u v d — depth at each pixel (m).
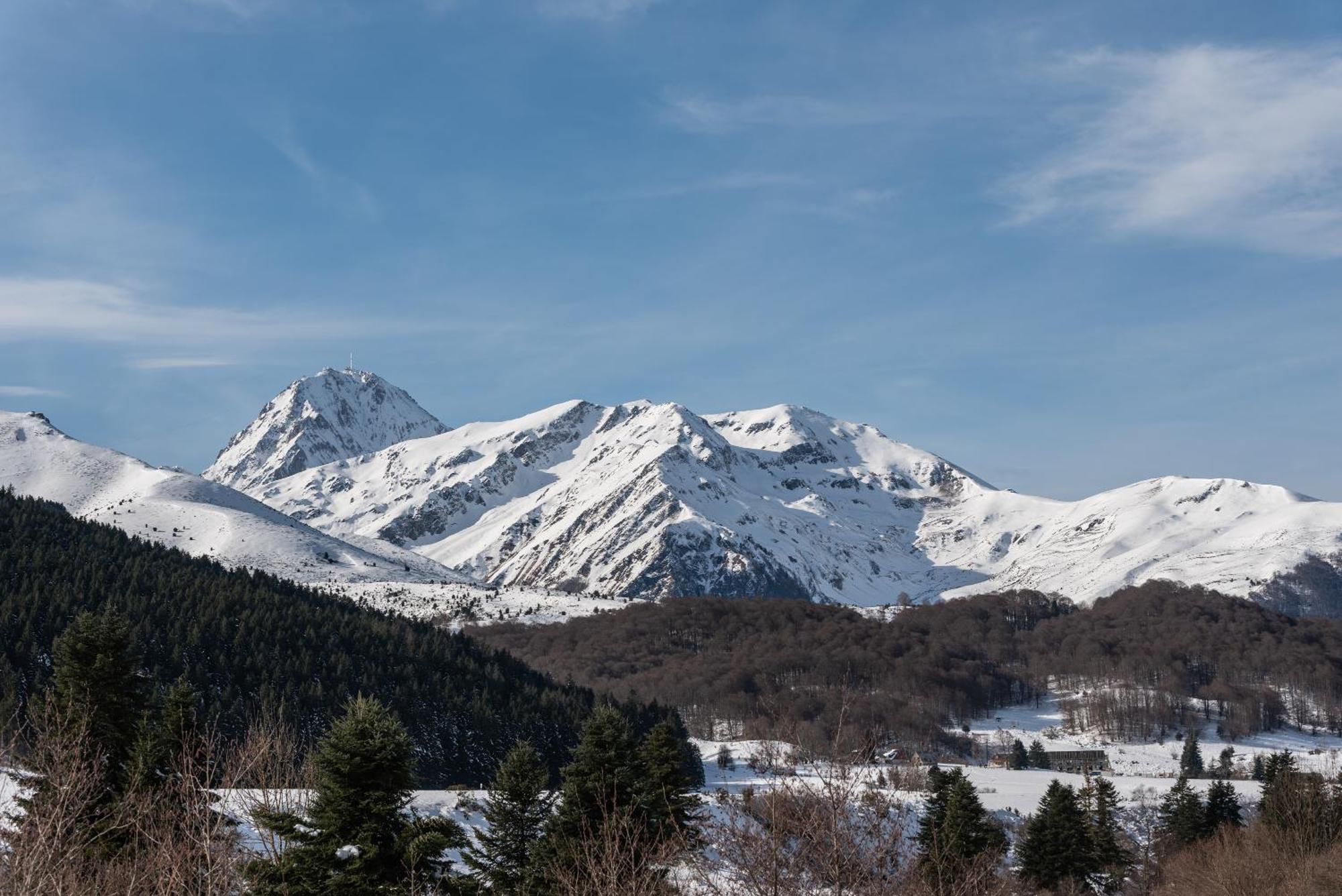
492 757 131.12
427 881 40.28
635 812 56.28
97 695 51.59
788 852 23.98
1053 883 85.06
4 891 28.19
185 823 30.72
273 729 42.59
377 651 146.50
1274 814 82.69
